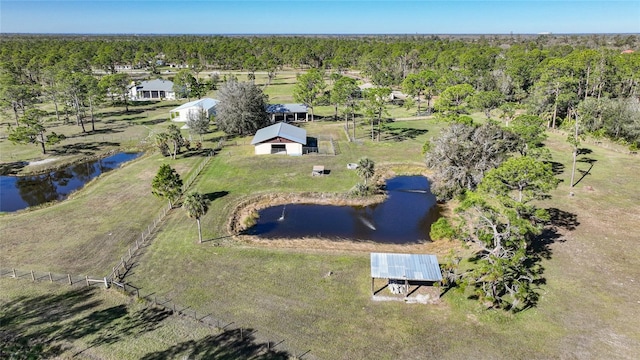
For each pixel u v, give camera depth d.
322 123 93.38
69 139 80.88
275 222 48.47
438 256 40.03
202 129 77.50
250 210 50.91
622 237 41.16
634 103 72.31
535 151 53.00
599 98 78.19
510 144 51.62
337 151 71.94
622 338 27.92
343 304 32.38
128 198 53.22
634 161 62.69
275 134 70.50
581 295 32.47
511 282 33.03
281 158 68.38
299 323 30.31
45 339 28.83
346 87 87.88
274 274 36.56
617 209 47.28
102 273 36.75
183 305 32.41
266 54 188.38
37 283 35.47
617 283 33.91
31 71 136.88
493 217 34.12
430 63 154.25
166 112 106.25
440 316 30.78
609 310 30.72
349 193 54.31
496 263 30.20
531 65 111.50
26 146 76.25
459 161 49.84
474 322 29.98
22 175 63.53
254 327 29.91
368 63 151.75
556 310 30.84
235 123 81.44
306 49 187.12
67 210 49.94
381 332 29.25
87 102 94.12
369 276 36.22
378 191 56.28
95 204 51.50
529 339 28.14
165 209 49.56
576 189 53.09
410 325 29.89
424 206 52.75
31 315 31.41
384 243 43.44
